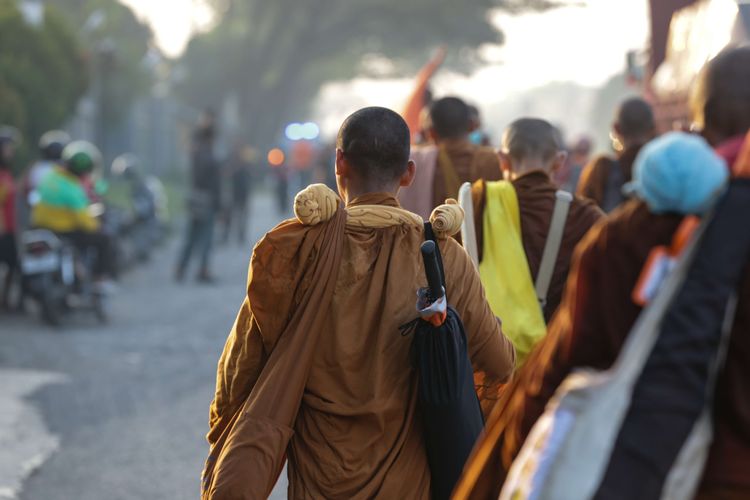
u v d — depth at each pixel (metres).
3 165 25.19
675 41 18.92
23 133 41.72
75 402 17.22
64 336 23.38
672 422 4.74
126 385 18.48
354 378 7.17
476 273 7.59
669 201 4.97
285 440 7.02
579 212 9.80
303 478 7.22
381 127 7.48
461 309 7.47
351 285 7.21
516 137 10.17
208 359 20.91
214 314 27.14
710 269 4.85
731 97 5.32
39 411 16.58
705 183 4.92
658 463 4.73
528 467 5.03
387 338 7.16
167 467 13.74
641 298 4.99
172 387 18.34
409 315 7.19
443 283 7.20
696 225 4.98
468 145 11.90
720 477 4.88
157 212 40.59
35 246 24.25
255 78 153.75
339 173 7.61
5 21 46.22
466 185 9.57
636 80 22.86
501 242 9.73
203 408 16.81
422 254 6.97
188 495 12.69
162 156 134.62
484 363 7.68
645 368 4.84
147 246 39.03
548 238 9.73
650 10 22.22
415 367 7.14
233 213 49.53
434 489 7.26
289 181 81.75
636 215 5.14
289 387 7.05
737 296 4.89
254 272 7.13
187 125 122.31
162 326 25.08
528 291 9.66
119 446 14.67
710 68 5.42
